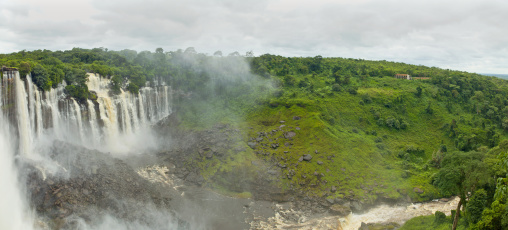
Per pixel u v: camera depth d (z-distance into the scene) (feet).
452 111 442.50
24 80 273.75
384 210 268.62
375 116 409.28
